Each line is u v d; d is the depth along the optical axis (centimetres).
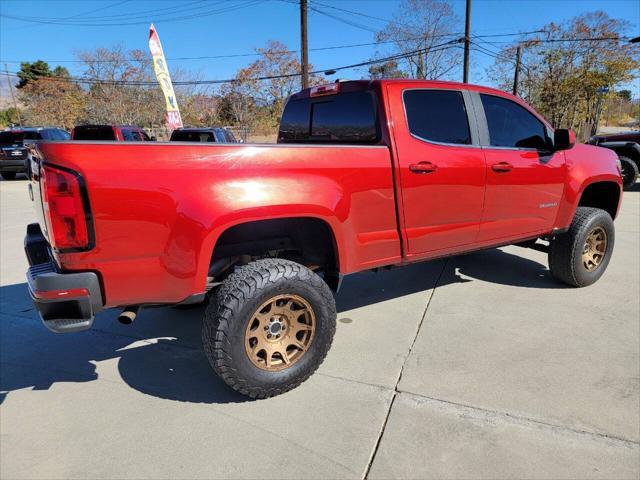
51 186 221
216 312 258
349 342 359
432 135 347
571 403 276
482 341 357
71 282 229
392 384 300
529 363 322
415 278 511
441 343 355
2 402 290
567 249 449
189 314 427
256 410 277
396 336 368
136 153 233
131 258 239
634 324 383
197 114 4447
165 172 239
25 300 461
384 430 256
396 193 326
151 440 252
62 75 6028
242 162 259
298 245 330
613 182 481
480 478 220
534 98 3403
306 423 263
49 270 244
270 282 263
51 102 4272
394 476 223
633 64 2967
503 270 534
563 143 407
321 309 286
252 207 258
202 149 248
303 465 231
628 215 864
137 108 4094
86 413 278
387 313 415
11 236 745
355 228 310
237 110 4094
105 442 251
